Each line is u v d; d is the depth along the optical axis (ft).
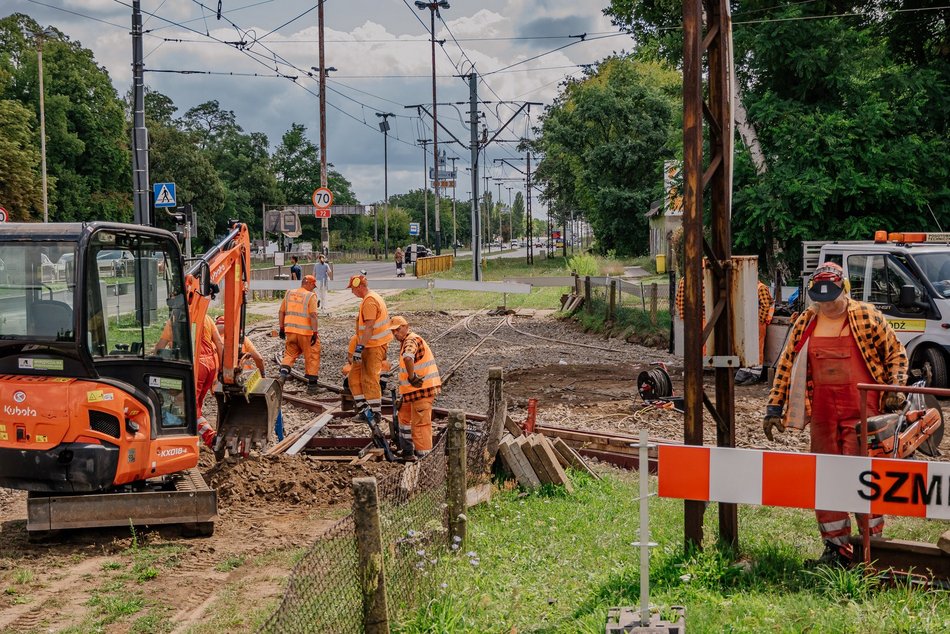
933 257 52.01
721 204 25.16
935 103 78.54
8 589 24.25
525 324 101.65
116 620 22.22
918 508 19.02
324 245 125.29
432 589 22.08
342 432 48.06
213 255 37.24
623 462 39.93
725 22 25.21
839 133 76.07
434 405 54.03
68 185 257.14
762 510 30.25
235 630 21.18
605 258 218.79
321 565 21.83
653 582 22.15
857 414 22.36
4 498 34.71
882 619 18.44
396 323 39.17
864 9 87.25
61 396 27.76
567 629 19.71
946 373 50.57
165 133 329.31
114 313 29.04
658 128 213.05
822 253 56.75
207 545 28.37
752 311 24.59
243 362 40.68
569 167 255.91
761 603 19.66
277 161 494.18
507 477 35.81
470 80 141.38
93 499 28.35
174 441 30.55
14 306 28.02
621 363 69.77
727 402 25.09
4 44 260.62
